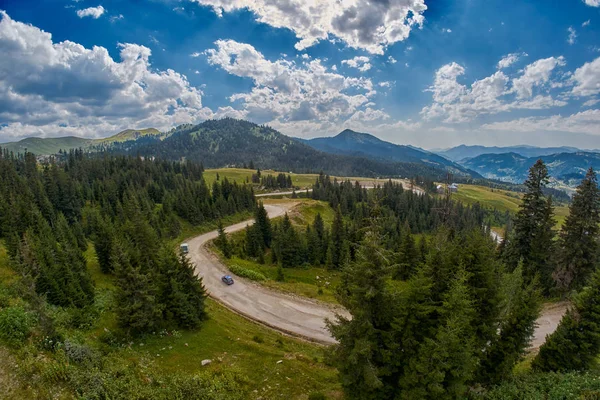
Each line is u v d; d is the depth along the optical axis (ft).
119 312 80.38
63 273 104.42
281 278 180.24
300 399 66.13
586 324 69.82
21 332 57.67
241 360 79.41
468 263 67.62
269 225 257.34
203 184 397.60
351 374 57.93
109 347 71.41
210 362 75.72
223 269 180.55
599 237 129.39
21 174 403.34
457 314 53.06
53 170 332.19
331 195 446.19
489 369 68.44
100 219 224.94
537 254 132.67
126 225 191.42
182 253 102.94
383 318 57.36
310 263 225.35
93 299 106.73
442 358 51.24
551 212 132.57
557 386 60.90
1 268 114.73
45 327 59.82
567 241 131.13
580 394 57.21
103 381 53.36
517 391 61.62
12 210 185.16
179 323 92.38
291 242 220.23
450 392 52.44
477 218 457.27
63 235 178.91
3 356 52.44
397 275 159.33
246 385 68.28
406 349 56.13
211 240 246.68
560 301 129.18
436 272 62.23
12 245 132.46
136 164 516.73
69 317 78.84
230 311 127.44
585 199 126.41
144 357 72.08
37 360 53.01
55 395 47.80
